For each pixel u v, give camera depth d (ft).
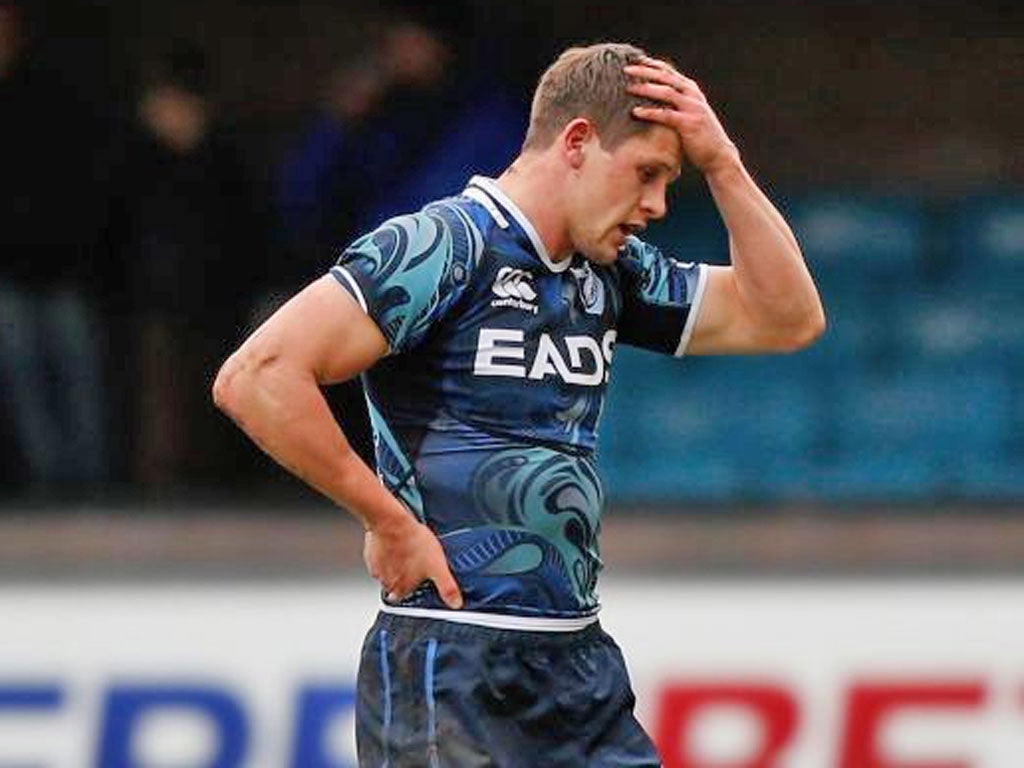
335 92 94.84
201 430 87.81
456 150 83.92
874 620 78.69
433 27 83.71
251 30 100.58
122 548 79.51
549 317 46.83
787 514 84.74
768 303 49.39
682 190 95.81
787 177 103.24
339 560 79.20
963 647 78.54
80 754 76.64
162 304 87.45
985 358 96.22
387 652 47.11
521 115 85.20
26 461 87.04
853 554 79.97
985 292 98.02
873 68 105.81
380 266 45.39
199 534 80.18
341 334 45.19
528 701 46.83
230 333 87.92
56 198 86.79
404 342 45.85
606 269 48.03
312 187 86.12
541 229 46.60
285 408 44.91
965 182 102.78
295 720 77.10
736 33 103.30
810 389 93.91
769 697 78.18
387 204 84.79
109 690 76.95
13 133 86.48
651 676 78.23
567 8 97.71
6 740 76.59
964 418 94.73
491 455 46.57
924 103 105.70
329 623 77.66
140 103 88.94
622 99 46.14
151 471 87.56
